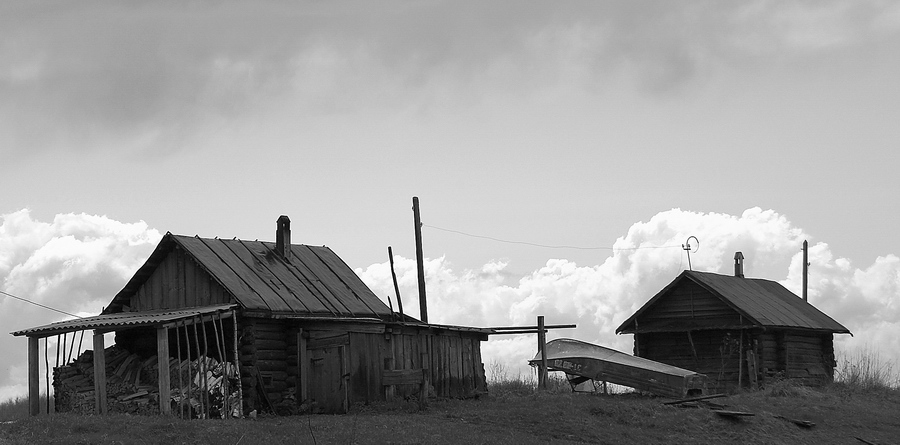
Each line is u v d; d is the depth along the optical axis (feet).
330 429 87.40
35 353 101.30
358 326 108.27
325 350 105.50
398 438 85.05
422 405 107.45
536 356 134.21
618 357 131.44
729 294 148.05
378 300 122.93
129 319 94.94
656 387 124.26
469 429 93.45
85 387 101.04
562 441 91.91
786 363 148.25
